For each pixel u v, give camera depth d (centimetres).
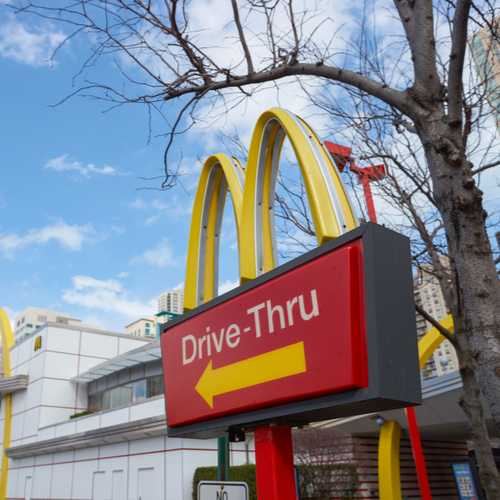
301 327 281
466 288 368
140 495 1841
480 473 573
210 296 510
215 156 520
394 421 1797
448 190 391
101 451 2142
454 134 385
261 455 311
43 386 2802
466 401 596
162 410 1855
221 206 547
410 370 247
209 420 349
